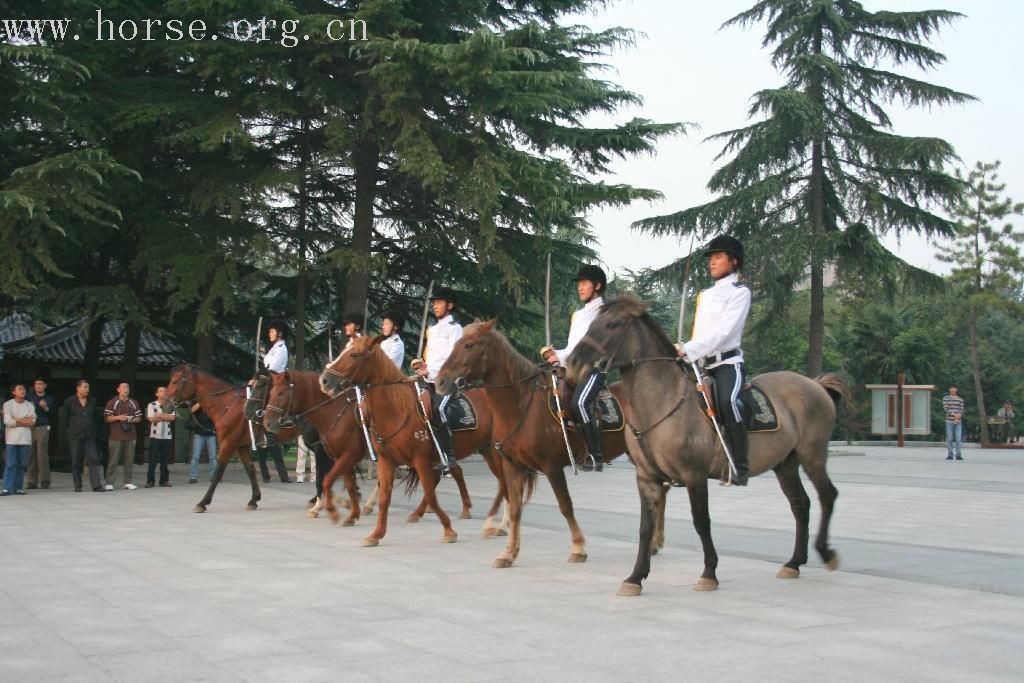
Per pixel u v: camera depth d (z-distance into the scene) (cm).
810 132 3089
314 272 2300
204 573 912
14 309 2239
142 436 2675
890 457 3030
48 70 1889
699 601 782
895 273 3158
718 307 847
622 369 823
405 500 1684
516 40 2231
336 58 2269
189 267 2114
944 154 3081
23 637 652
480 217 2180
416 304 2783
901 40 3203
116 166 1823
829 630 679
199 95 2216
